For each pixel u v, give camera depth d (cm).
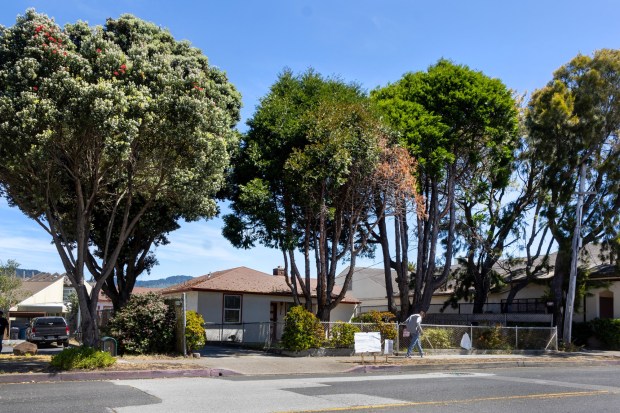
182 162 1636
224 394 1131
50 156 1473
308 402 1045
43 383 1300
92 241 2381
